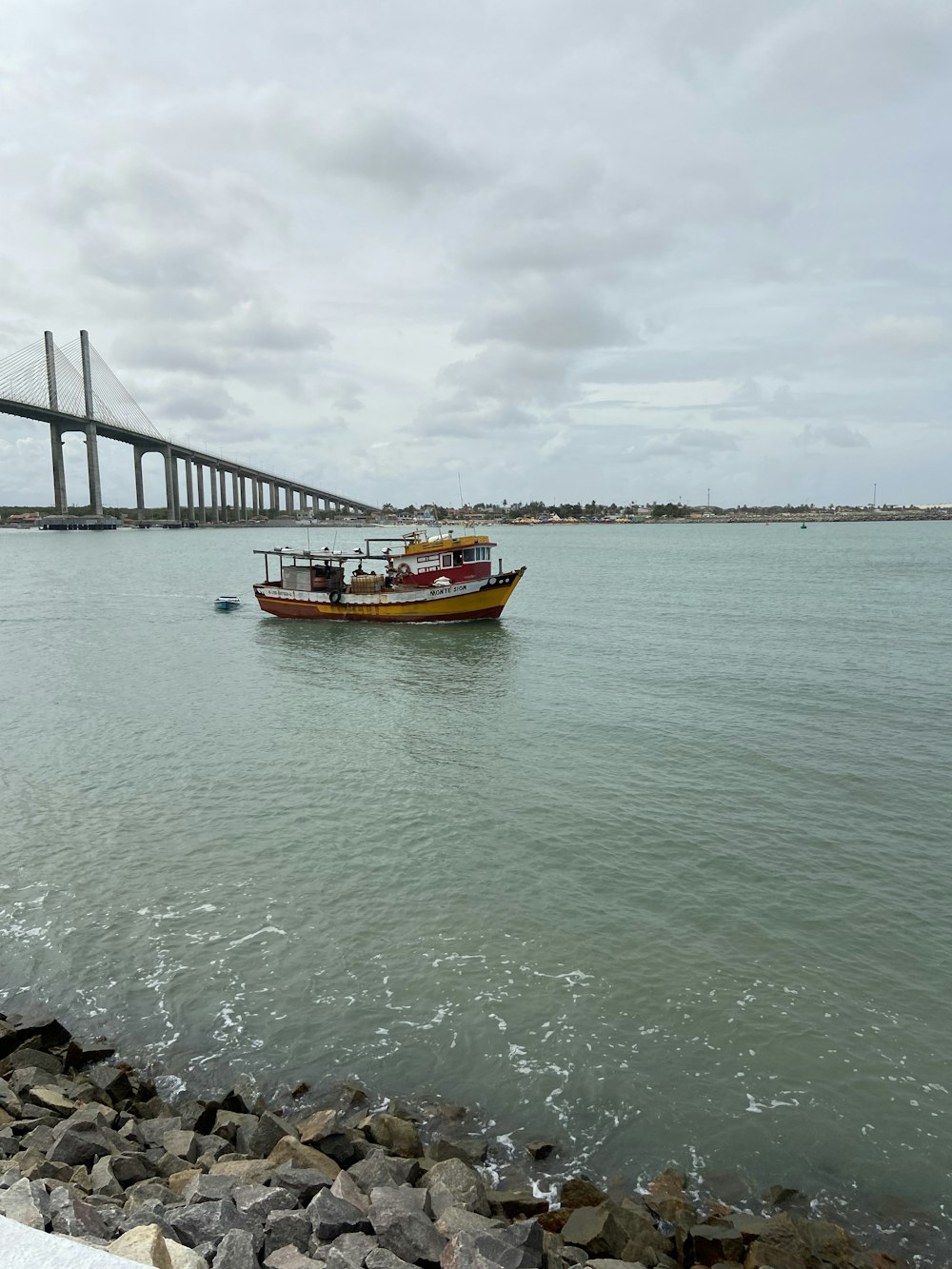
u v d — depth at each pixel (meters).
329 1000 14.03
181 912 16.86
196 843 20.11
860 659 44.09
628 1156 10.89
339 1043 12.98
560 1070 12.37
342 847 19.86
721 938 15.85
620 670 41.91
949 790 23.56
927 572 109.62
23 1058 12.37
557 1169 10.69
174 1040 13.16
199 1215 7.95
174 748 28.20
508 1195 9.84
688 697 35.47
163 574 112.62
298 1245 7.94
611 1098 11.84
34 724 31.67
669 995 14.09
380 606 59.31
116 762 26.66
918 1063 12.52
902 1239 9.71
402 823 21.34
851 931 16.11
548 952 15.38
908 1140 11.14
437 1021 13.47
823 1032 13.19
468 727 30.83
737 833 20.61
